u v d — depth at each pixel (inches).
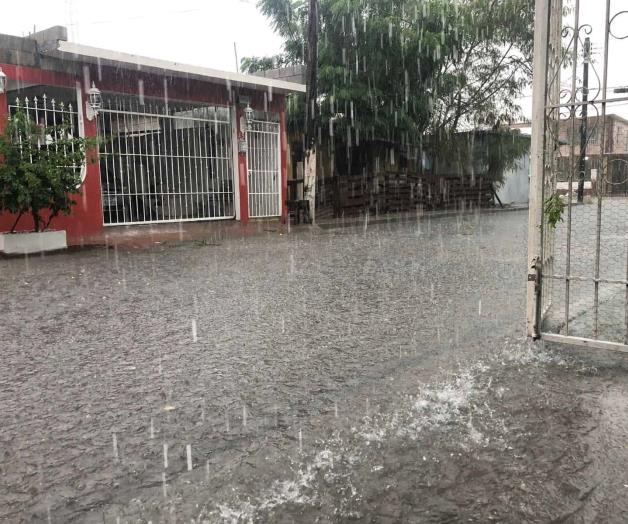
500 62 1007.0
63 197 415.8
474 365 158.9
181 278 309.9
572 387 140.1
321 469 103.8
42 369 161.9
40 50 449.7
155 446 114.4
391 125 876.0
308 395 139.9
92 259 383.2
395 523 87.5
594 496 93.7
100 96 477.1
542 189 170.6
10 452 112.9
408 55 860.6
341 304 243.0
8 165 391.5
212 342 187.3
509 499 93.3
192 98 562.9
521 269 331.0
